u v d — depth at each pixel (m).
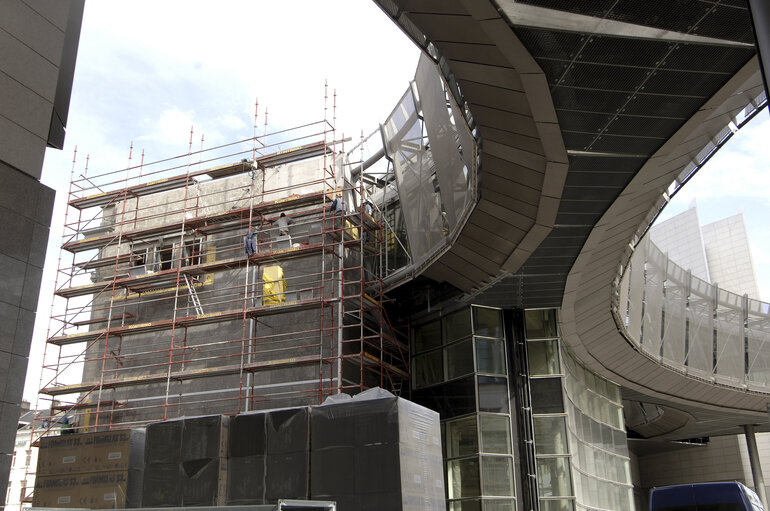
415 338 28.78
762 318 41.31
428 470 16.11
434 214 25.14
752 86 16.45
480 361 26.25
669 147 17.25
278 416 16.45
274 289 28.02
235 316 27.95
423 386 27.83
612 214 20.64
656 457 59.91
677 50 13.66
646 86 14.80
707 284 39.28
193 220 30.23
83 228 33.03
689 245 69.62
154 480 16.91
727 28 13.04
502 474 25.03
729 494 15.69
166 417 28.19
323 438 15.85
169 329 29.45
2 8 13.88
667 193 21.56
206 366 28.41
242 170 30.97
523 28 13.07
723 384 39.59
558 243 22.27
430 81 22.98
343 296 27.09
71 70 16.73
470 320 26.72
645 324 33.66
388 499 14.77
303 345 26.92
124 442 18.70
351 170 29.91
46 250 14.37
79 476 18.72
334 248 27.95
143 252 32.38
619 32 13.14
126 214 33.75
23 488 29.55
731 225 71.00
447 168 23.03
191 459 16.67
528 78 14.49
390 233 29.73
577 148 17.09
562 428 26.34
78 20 17.06
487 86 15.34
